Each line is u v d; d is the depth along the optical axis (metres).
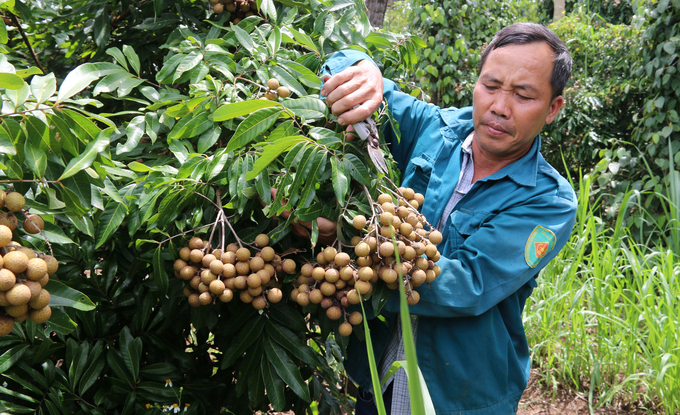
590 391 2.82
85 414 1.47
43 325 1.37
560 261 3.57
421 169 1.59
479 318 1.46
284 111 1.21
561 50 1.36
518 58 1.34
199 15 1.95
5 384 1.41
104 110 1.91
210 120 1.35
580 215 3.62
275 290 1.22
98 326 1.56
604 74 5.91
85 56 2.06
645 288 2.85
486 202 1.49
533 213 1.43
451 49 5.75
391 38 1.93
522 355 1.65
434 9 5.89
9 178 0.98
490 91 1.40
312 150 1.15
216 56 1.49
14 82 0.86
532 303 3.65
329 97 1.27
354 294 1.14
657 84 4.22
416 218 1.21
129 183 1.41
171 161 1.53
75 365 1.45
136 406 1.51
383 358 1.62
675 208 3.83
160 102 1.43
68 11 1.80
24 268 0.84
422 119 1.69
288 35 1.58
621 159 4.49
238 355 1.42
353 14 1.81
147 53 1.86
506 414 1.57
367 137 1.27
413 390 0.63
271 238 1.26
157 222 1.32
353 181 1.30
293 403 1.84
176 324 1.62
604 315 2.98
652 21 4.35
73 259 1.55
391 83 1.70
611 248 3.34
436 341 1.48
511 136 1.41
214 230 1.28
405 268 1.14
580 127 5.41
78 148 1.07
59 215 1.20
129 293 1.60
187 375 1.75
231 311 1.48
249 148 1.38
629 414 2.84
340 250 1.22
